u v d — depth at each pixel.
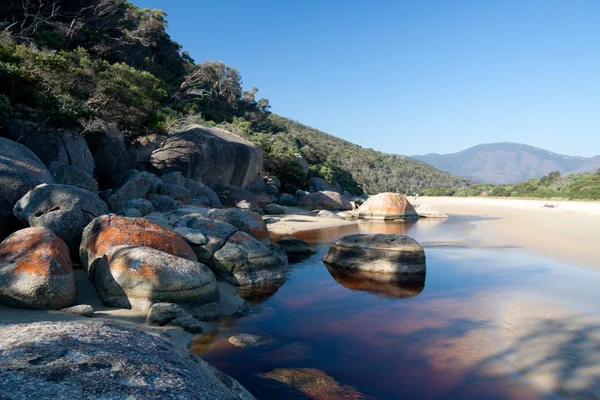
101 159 23.19
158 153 28.73
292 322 7.94
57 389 2.13
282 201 38.81
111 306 7.47
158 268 7.63
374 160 144.62
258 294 9.91
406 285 10.86
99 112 22.78
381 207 29.75
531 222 27.30
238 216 14.32
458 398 5.19
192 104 50.62
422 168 162.38
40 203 9.77
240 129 46.06
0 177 10.60
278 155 45.56
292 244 15.50
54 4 37.06
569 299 9.31
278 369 5.85
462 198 71.94
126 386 2.34
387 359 6.28
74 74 23.52
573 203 47.16
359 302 9.32
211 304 7.90
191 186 24.56
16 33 32.72
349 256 13.05
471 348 6.69
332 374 5.76
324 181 56.19
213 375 3.43
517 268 12.77
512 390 5.39
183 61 62.88
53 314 6.39
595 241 18.11
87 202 10.21
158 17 55.00
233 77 67.12
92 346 2.76
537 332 7.31
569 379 5.65
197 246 10.63
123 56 44.69
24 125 18.64
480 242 18.23
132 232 8.77
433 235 20.81
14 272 6.70
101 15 43.94
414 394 5.26
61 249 7.32
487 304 9.06
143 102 26.78
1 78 19.64
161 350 3.19
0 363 2.30
